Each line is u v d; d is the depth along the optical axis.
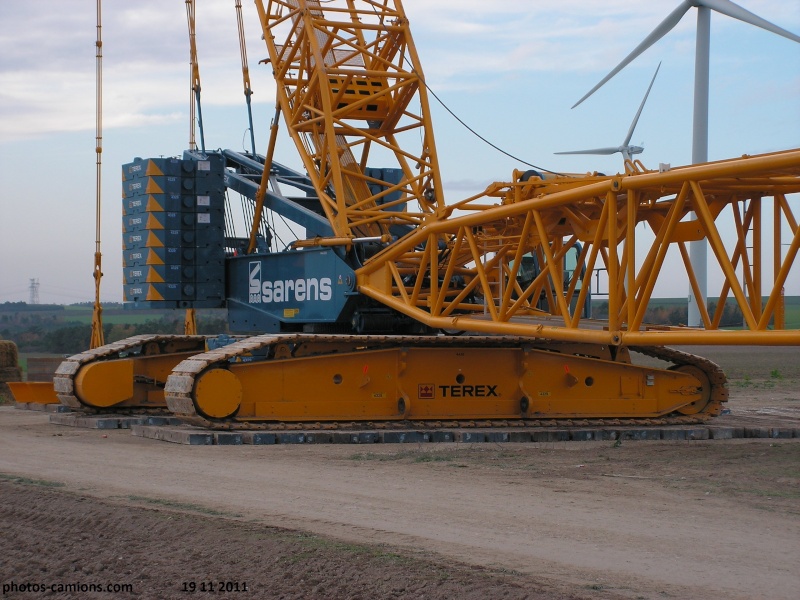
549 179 17.97
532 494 13.45
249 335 25.27
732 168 13.69
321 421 20.58
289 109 23.77
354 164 24.38
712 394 22.91
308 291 22.78
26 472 15.48
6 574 9.80
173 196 24.67
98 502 12.62
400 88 23.98
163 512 11.96
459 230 18.58
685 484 14.27
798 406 28.11
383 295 20.53
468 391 21.53
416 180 23.55
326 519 11.68
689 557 9.97
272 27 24.38
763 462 16.34
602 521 11.67
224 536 10.66
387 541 10.52
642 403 22.45
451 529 11.18
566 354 22.12
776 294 13.76
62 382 23.19
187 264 24.80
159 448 18.44
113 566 9.92
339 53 25.78
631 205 15.30
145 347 24.06
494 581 8.83
